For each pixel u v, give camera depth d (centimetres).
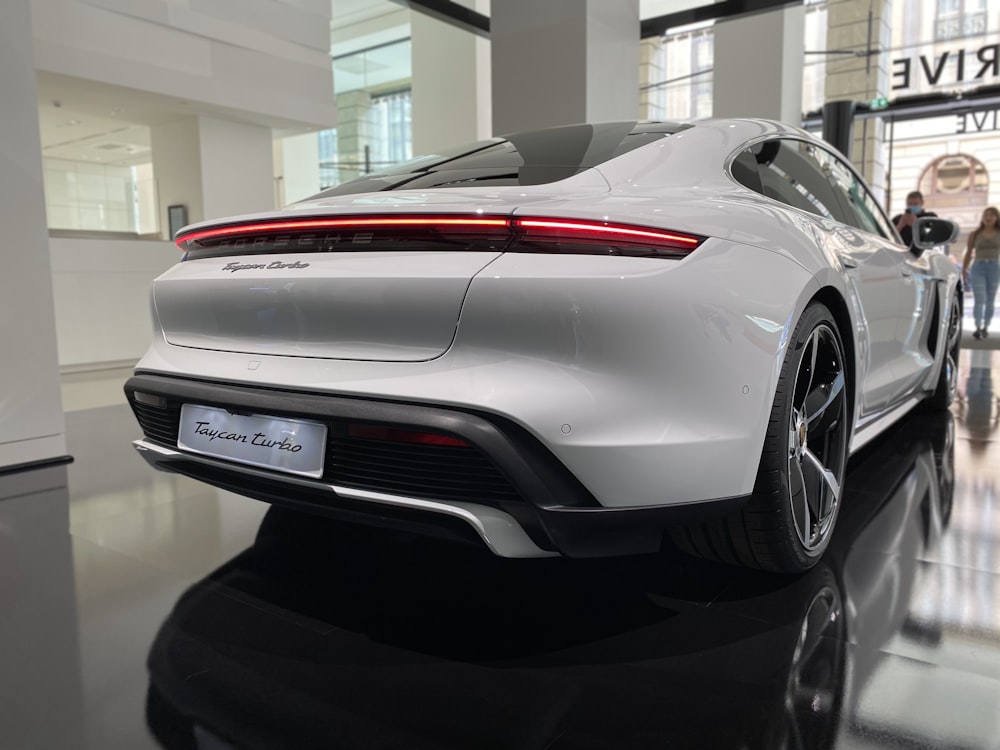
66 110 796
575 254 114
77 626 139
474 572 161
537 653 126
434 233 118
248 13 781
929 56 866
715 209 132
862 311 177
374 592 152
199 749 102
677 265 116
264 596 151
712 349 118
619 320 111
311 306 125
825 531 157
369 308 119
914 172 934
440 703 112
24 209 258
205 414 143
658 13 695
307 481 126
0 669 124
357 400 120
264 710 111
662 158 152
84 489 232
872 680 115
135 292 643
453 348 115
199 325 145
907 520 186
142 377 154
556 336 111
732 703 110
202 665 124
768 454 132
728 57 791
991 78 843
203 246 153
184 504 215
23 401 262
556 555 120
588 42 496
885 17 871
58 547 181
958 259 927
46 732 106
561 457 110
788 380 133
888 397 220
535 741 102
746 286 125
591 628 134
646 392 114
